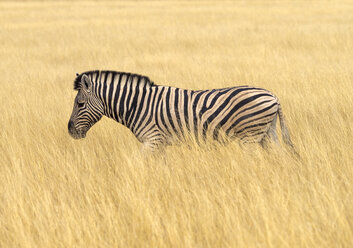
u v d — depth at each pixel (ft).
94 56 125.59
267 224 32.71
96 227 35.81
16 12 279.90
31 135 57.26
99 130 58.80
